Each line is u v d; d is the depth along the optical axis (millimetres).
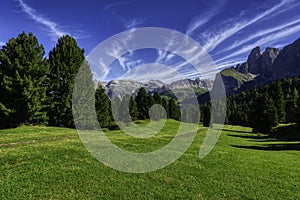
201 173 19750
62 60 54062
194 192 15586
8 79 43844
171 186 16438
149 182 16984
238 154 30875
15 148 25141
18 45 46562
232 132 76250
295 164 27469
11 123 46219
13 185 14930
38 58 48188
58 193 14273
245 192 16016
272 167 24141
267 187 17250
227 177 19094
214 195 15258
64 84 52438
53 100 52312
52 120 52125
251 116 106375
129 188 15688
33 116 47156
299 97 127938
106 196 14328
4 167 18219
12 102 44062
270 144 50781
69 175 17266
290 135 66125
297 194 16188
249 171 21453
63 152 23734
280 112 92750
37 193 14062
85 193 14531
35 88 45094
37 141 31234
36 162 19828
